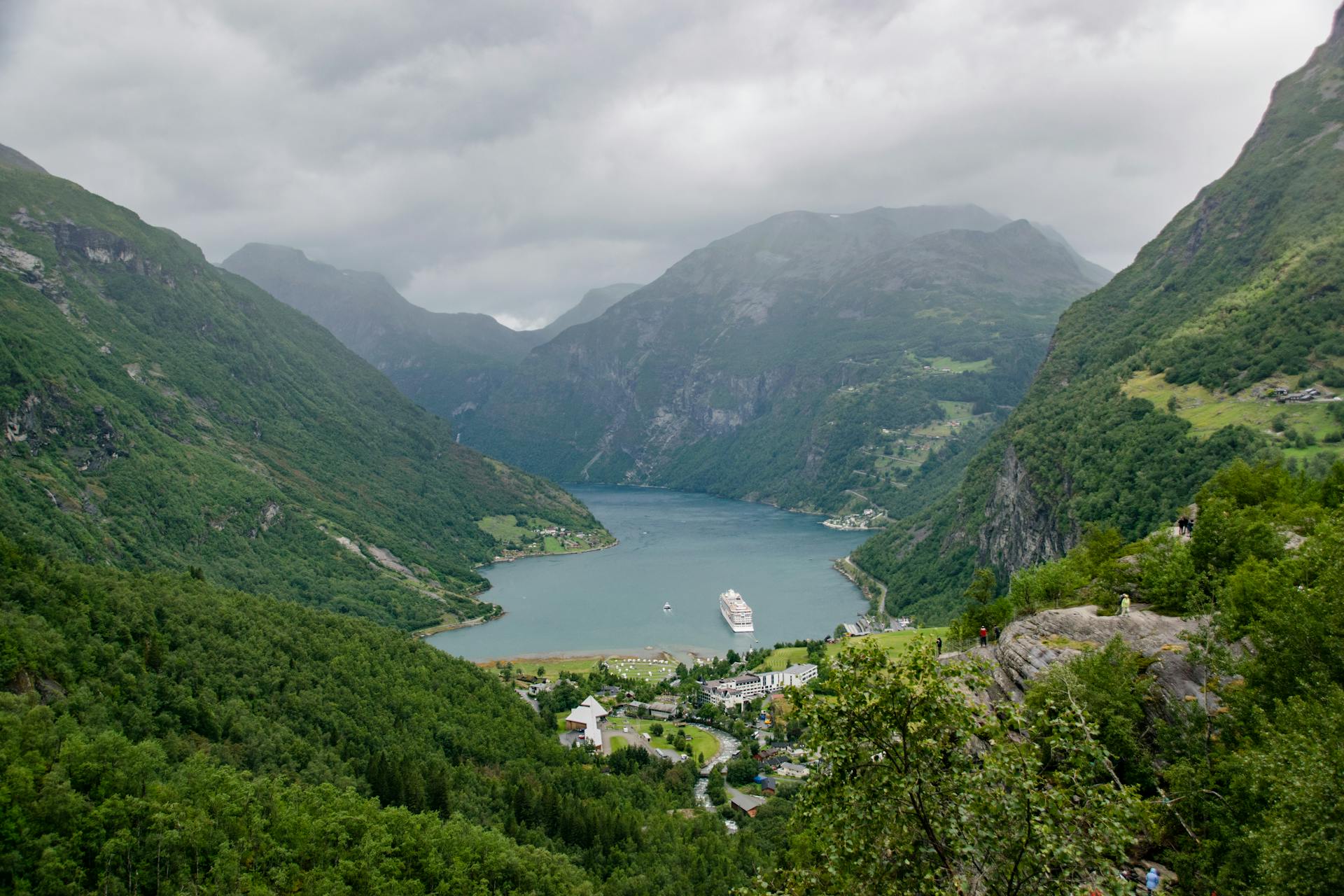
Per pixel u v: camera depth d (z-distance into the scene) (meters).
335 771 120.12
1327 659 50.44
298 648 155.00
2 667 100.19
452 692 167.25
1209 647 56.38
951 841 34.44
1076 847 32.19
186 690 119.06
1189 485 178.00
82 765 85.25
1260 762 42.16
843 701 36.00
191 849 82.88
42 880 73.25
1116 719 53.09
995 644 91.69
